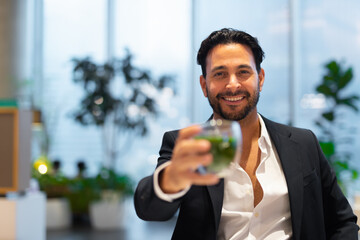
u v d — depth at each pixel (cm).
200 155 88
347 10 685
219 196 142
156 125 764
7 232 286
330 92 554
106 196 610
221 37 146
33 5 810
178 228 146
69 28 800
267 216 148
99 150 780
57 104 785
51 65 796
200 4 766
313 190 151
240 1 745
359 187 516
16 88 792
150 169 766
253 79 145
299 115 705
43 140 759
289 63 714
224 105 145
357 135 648
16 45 803
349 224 153
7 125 294
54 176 653
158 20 786
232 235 146
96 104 672
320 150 161
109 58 789
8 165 295
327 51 694
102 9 800
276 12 724
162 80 704
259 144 154
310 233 147
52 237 544
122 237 549
